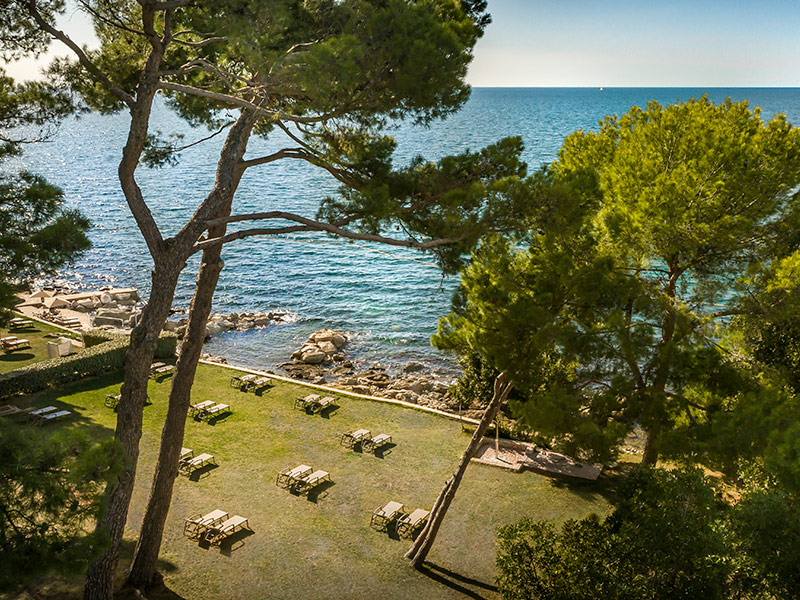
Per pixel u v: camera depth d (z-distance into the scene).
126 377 11.84
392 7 11.22
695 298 16.27
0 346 30.45
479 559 16.73
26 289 12.51
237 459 21.41
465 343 17.47
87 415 23.70
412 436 23.56
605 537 11.59
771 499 9.62
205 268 14.21
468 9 13.98
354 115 12.65
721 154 14.93
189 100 15.67
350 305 46.44
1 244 11.80
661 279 17.19
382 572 16.06
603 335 13.91
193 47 13.83
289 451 22.06
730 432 12.44
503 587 12.06
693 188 14.91
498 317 14.60
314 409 25.41
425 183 13.52
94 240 64.38
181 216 78.56
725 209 15.28
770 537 9.42
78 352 27.59
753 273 15.12
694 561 9.95
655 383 13.96
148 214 11.75
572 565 11.16
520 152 13.74
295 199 93.44
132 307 43.66
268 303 46.66
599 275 13.91
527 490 20.03
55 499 7.72
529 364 14.97
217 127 16.50
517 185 12.41
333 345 38.09
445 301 47.50
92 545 7.89
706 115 16.05
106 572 12.02
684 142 15.71
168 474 14.34
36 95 12.58
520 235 13.20
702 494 10.51
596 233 15.72
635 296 14.02
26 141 13.05
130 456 11.93
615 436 13.28
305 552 16.72
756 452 12.15
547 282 14.39
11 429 7.97
